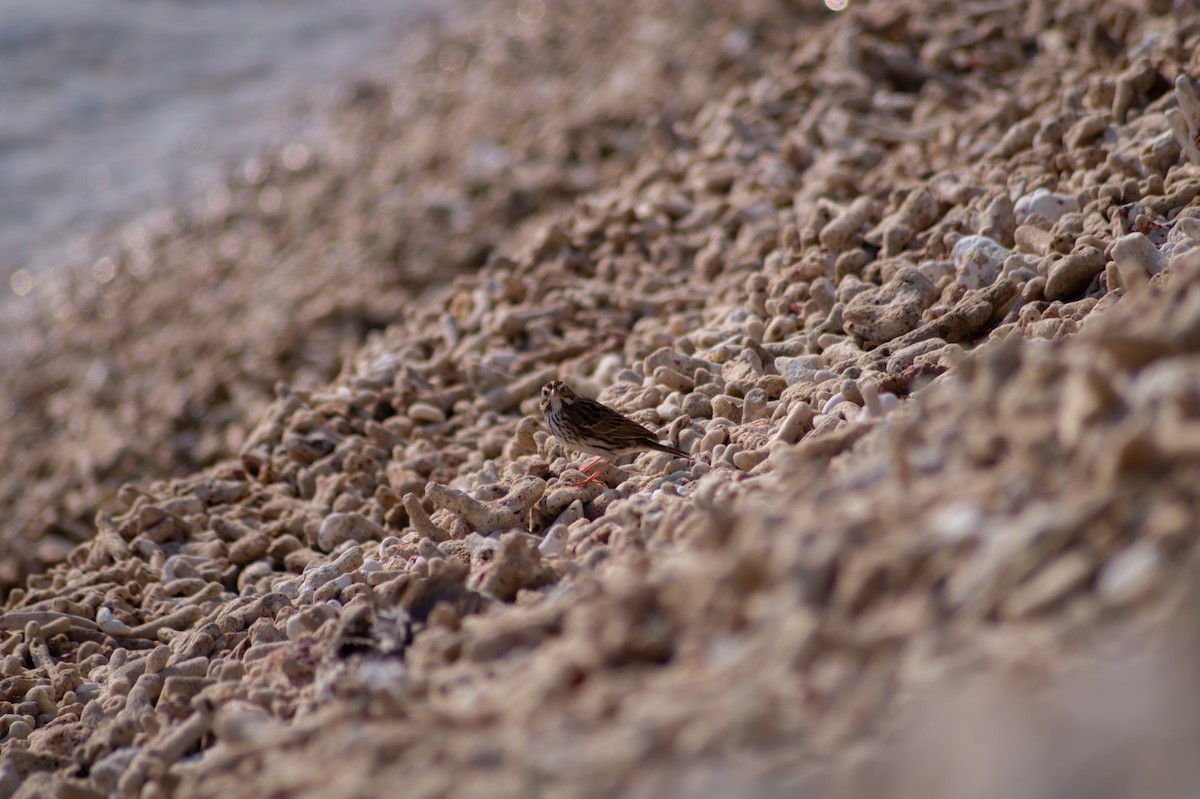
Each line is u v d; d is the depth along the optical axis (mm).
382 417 18078
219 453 23078
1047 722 5391
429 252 30391
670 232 20781
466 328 19672
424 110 45844
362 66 57312
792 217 19422
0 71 56156
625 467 12914
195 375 27656
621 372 16062
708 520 8977
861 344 14820
